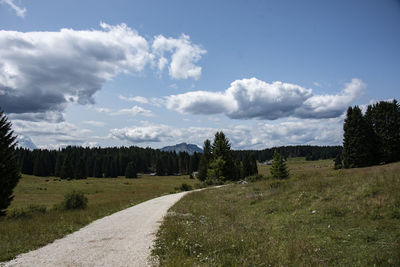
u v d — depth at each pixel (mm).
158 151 182375
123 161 147375
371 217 9586
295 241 8117
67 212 19359
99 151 178000
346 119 54812
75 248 8336
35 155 130750
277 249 7492
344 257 6770
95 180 101438
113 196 38031
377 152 53531
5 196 19938
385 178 13516
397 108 52938
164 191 47750
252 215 14453
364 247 7254
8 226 13164
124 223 12930
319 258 6691
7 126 21109
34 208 21562
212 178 52781
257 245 7883
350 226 9367
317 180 18297
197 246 7703
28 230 11461
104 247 8312
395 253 6238
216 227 10648
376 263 6070
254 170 86375
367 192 12148
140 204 22812
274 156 43094
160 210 17438
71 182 86188
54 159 138375
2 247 8406
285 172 42125
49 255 7574
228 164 53938
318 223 10477
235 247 7582
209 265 6137
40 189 61188
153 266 6246
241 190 26484
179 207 17641
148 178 121312
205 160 76375
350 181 15352
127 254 7402
